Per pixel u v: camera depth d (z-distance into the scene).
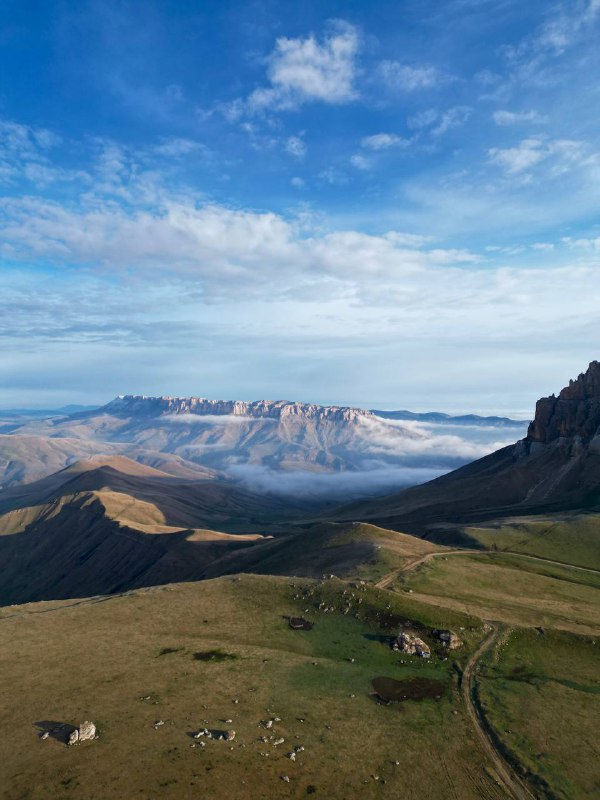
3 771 42.50
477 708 59.78
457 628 80.94
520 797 45.00
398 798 43.59
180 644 71.56
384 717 56.31
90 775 42.00
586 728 56.44
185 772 43.00
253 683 61.03
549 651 76.62
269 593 91.00
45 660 64.81
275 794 41.81
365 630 79.19
